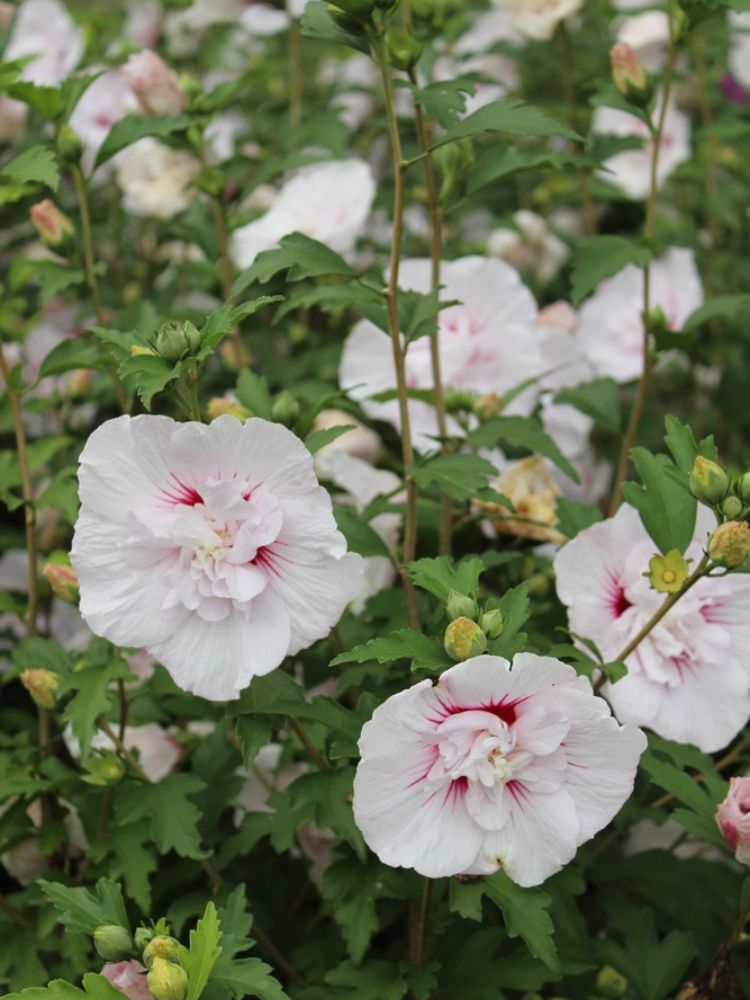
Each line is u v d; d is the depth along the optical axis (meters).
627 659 0.75
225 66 1.55
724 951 0.73
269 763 0.87
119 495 0.67
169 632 0.68
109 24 1.44
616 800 0.66
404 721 0.64
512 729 0.65
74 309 1.26
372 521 0.89
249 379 0.80
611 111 1.25
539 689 0.64
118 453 0.66
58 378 1.14
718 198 1.25
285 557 0.67
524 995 0.80
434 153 0.87
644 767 0.75
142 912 0.81
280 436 0.66
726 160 1.35
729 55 1.41
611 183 1.26
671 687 0.75
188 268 1.18
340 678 0.78
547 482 0.88
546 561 0.89
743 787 0.70
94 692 0.75
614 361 1.11
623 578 0.75
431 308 0.79
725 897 0.86
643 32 1.22
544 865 0.66
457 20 1.33
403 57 0.81
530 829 0.66
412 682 0.73
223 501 0.66
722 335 1.23
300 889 0.88
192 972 0.64
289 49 1.53
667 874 0.84
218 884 0.79
